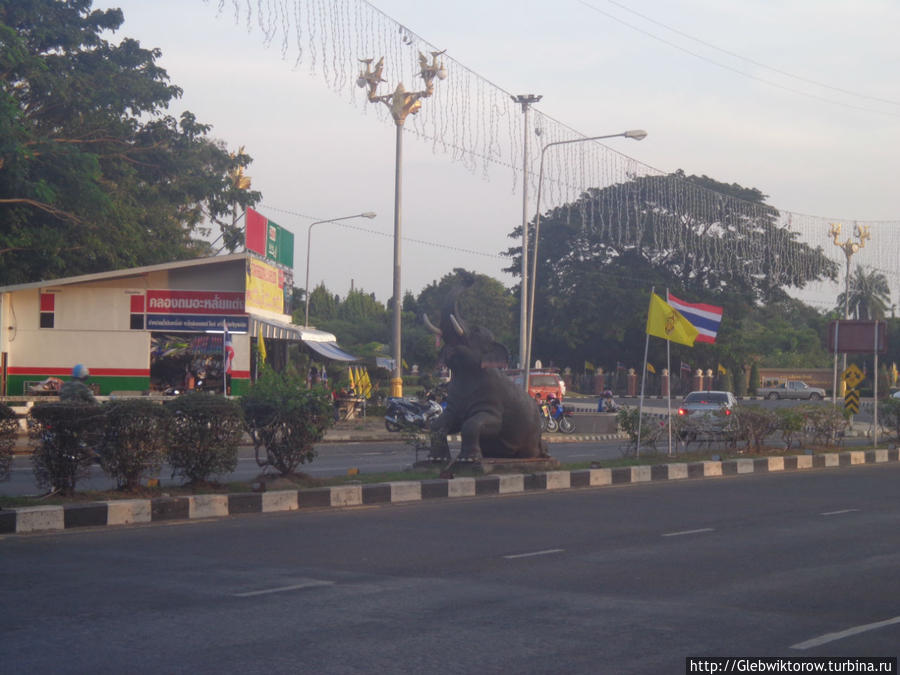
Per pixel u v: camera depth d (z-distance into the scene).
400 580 7.63
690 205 23.66
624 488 15.03
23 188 27.48
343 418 32.00
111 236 34.69
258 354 29.25
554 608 6.71
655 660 5.45
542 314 64.06
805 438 22.34
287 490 12.09
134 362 27.86
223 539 9.55
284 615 6.41
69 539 9.45
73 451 10.74
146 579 7.55
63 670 5.14
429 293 92.81
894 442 25.88
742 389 64.19
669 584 7.60
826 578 7.93
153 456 11.20
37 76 31.38
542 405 31.50
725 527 10.83
